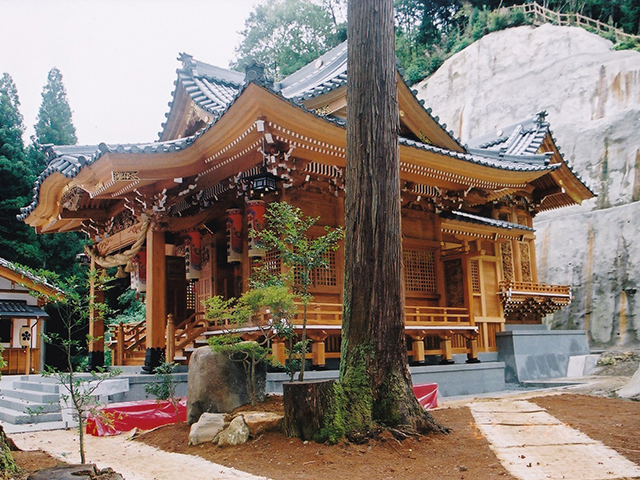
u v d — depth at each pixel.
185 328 17.09
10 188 29.19
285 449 7.30
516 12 39.75
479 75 37.94
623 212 26.03
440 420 9.20
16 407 12.99
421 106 16.55
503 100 34.94
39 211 18.28
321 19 45.28
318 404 7.60
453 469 6.34
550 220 29.23
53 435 10.10
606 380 15.91
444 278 17.78
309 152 13.28
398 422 7.65
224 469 6.77
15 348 22.50
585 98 30.11
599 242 26.53
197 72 18.25
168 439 8.88
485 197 19.59
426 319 16.95
